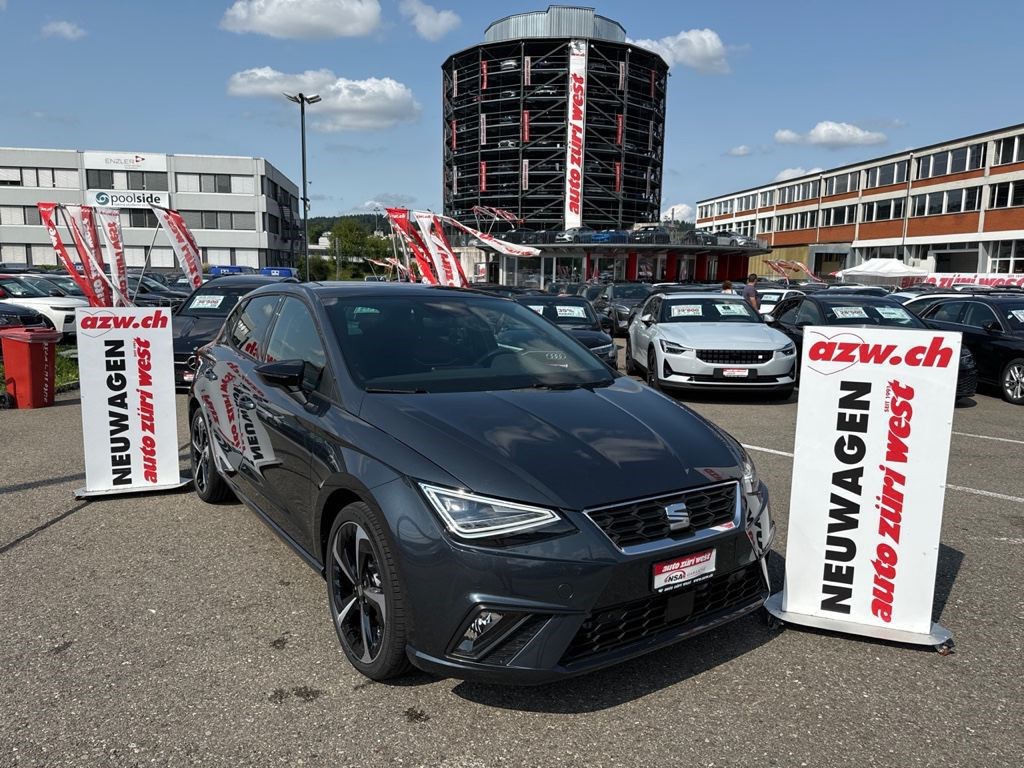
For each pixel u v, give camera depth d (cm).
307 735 260
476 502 257
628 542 262
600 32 7106
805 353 334
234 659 310
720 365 959
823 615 345
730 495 293
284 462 362
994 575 409
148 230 7106
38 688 286
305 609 356
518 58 7012
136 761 245
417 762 246
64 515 493
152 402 539
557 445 286
